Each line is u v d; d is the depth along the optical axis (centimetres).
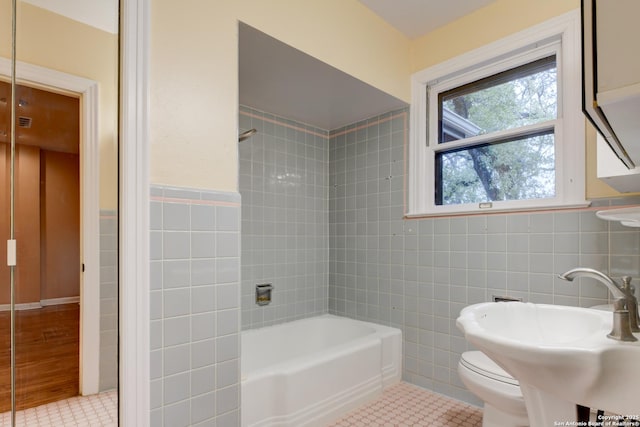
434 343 222
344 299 277
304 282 274
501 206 204
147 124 126
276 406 167
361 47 205
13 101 195
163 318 127
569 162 176
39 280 196
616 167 126
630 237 157
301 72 194
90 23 174
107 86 166
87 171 182
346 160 280
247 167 243
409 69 240
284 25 167
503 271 195
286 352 248
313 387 180
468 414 192
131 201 122
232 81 150
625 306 85
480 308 115
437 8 209
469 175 222
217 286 141
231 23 150
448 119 233
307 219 278
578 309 112
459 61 217
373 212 260
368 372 211
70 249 189
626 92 49
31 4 180
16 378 181
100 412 160
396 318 243
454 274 214
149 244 125
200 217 138
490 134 210
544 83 193
